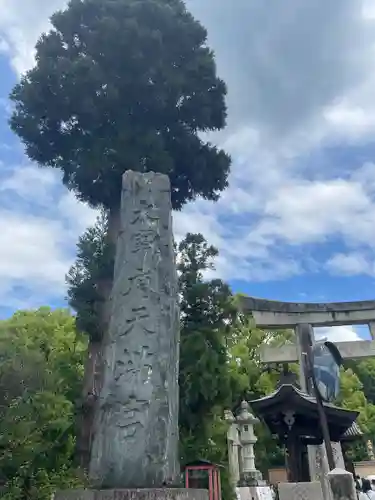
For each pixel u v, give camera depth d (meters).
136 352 6.80
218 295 15.15
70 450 12.04
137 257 7.58
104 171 13.21
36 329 17.80
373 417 34.84
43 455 10.92
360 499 11.76
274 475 29.16
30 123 14.33
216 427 17.06
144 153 13.27
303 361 19.53
